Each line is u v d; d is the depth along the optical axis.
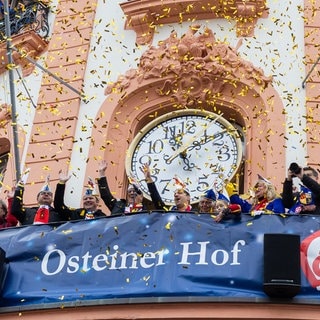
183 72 11.99
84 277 9.05
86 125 12.05
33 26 13.45
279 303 8.37
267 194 9.49
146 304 8.64
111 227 9.27
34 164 11.91
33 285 9.16
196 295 8.57
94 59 12.66
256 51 12.03
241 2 12.27
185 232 9.02
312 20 12.16
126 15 12.73
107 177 11.56
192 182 11.25
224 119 11.60
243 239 8.87
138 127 12.06
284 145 11.12
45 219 10.02
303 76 11.67
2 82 13.13
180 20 12.49
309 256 8.65
